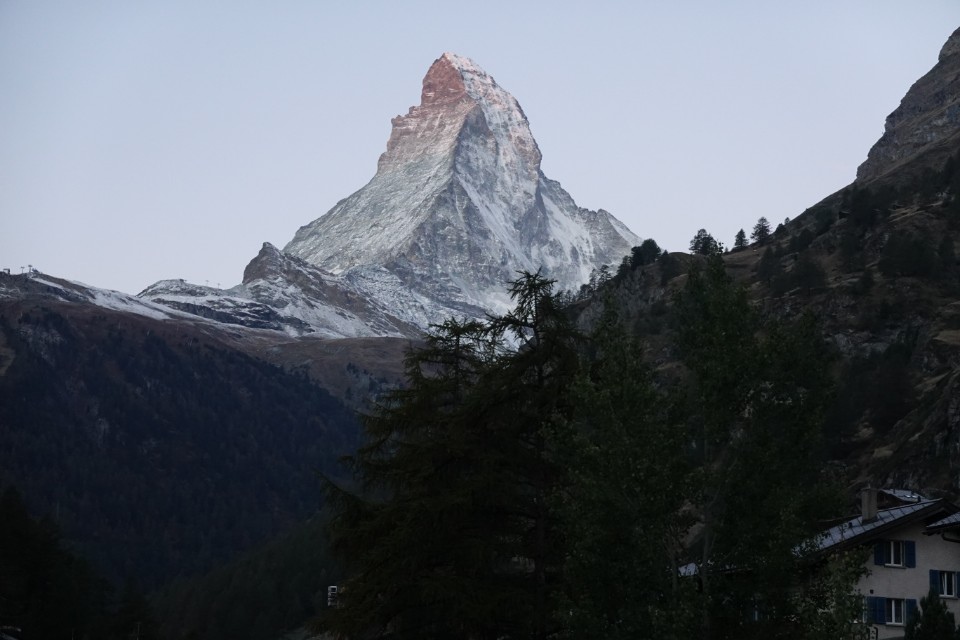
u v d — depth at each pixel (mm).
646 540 75812
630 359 81750
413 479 89312
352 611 86125
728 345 80812
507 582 88500
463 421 90125
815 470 80938
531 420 90312
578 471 79562
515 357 92625
